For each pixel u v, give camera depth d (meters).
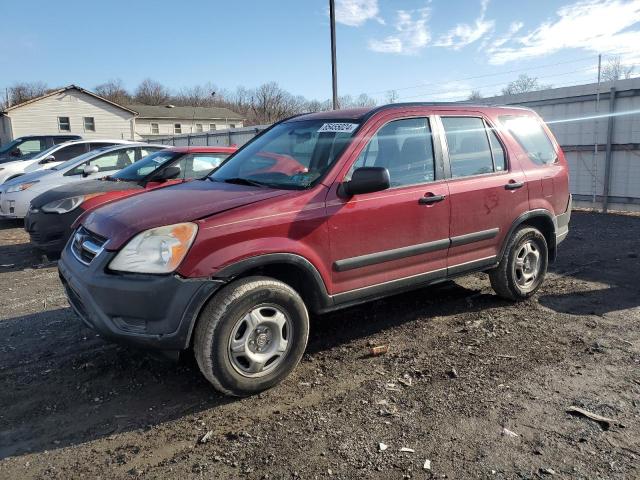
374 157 4.04
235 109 88.44
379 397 3.44
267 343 3.50
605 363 3.88
